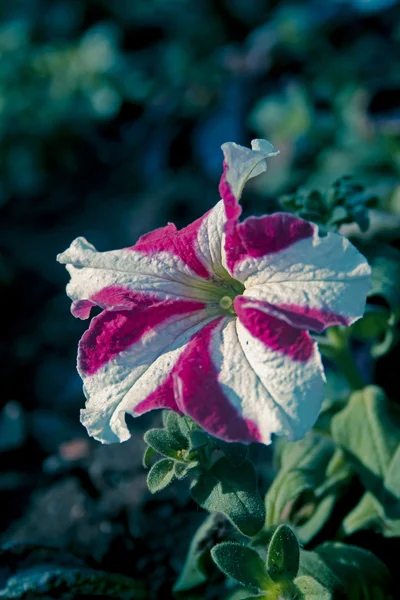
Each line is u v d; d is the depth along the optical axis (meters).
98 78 0.69
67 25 0.80
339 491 0.28
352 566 0.25
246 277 0.22
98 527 0.33
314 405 0.20
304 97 0.52
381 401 0.28
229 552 0.23
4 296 0.56
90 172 0.69
